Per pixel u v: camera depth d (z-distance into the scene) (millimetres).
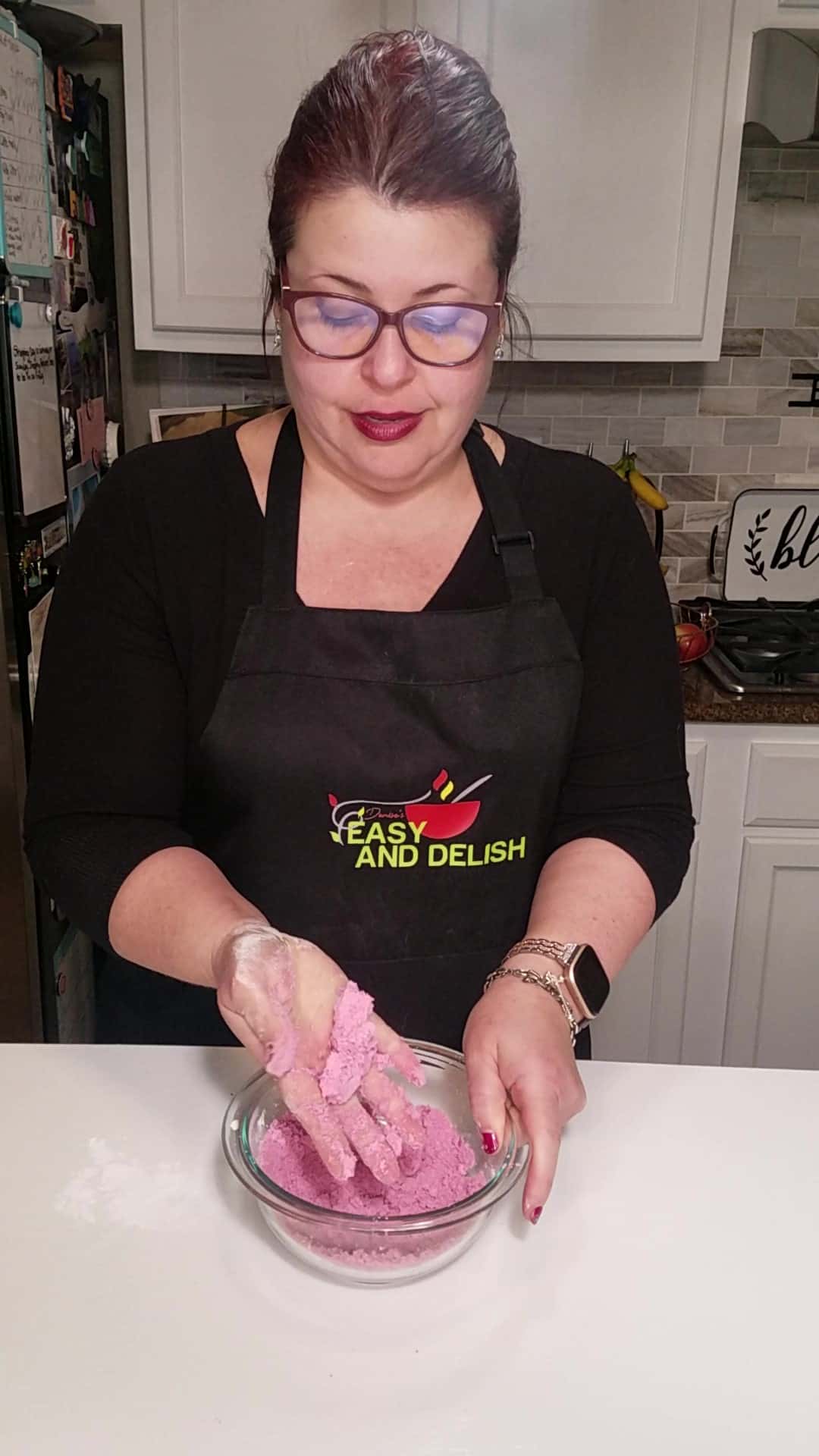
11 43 1424
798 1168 826
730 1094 904
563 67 1794
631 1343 678
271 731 1012
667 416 2301
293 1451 606
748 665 2041
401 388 868
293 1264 732
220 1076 904
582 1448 612
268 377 2244
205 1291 709
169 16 1763
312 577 1025
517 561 1042
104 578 985
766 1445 617
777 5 1768
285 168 845
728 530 2371
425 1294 708
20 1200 776
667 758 1066
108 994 1194
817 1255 748
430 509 1029
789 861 1989
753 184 2176
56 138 1647
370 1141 719
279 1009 720
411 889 1071
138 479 1002
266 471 1022
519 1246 749
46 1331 678
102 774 962
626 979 2051
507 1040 769
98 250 1944
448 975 1104
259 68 1791
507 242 869
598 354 1947
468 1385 647
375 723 1021
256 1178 708
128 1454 604
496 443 1089
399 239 814
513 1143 743
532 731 1039
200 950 795
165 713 1000
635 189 1855
